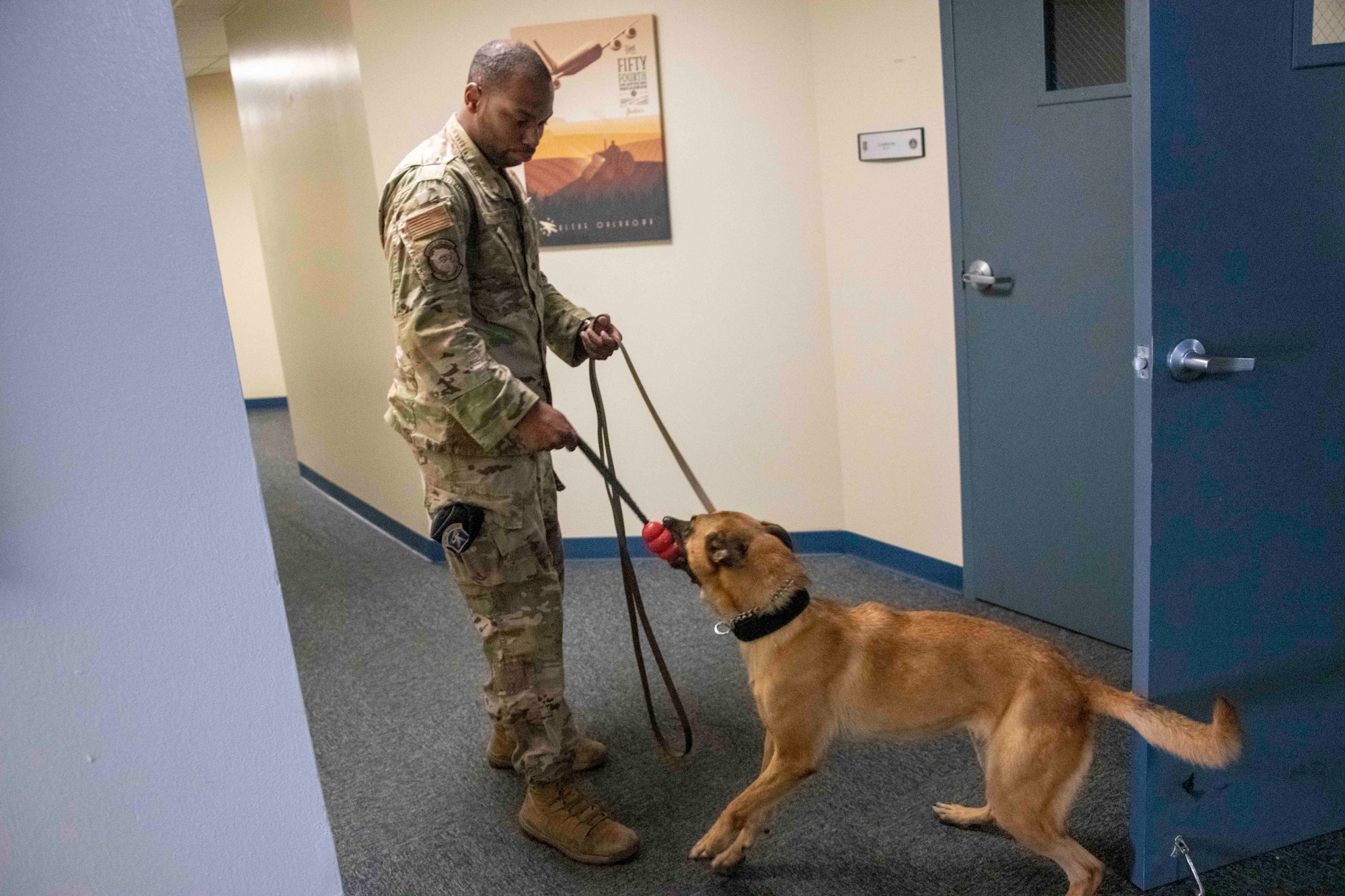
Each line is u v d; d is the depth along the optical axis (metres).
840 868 2.06
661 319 3.78
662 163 3.62
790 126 3.55
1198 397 1.72
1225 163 1.65
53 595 1.03
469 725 2.83
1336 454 1.83
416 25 3.64
